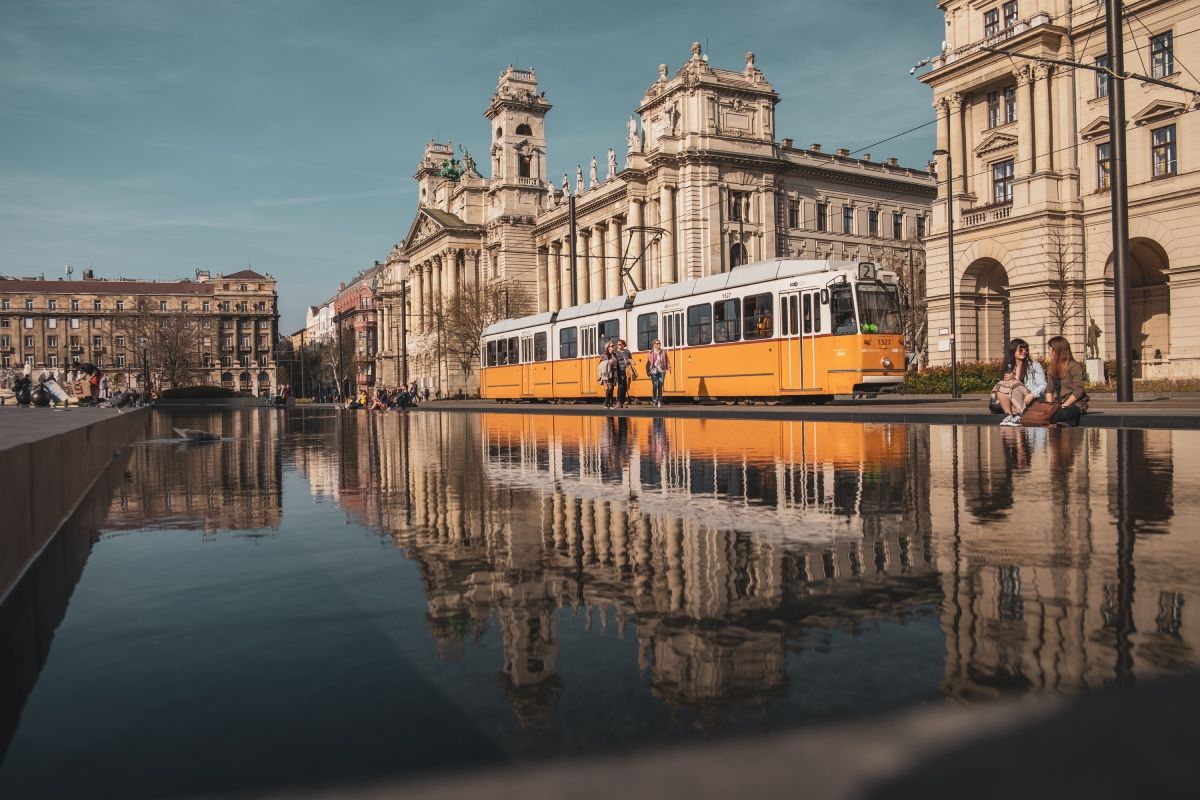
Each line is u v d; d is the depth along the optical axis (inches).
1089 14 1453.0
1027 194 1503.4
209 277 6560.0
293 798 39.6
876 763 31.6
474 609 122.7
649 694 83.3
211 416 1712.6
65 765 66.7
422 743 70.6
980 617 111.5
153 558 169.3
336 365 5157.5
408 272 4586.6
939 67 1674.5
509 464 377.7
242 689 86.7
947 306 1654.8
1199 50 1332.4
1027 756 30.7
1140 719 34.4
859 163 2859.3
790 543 171.9
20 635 111.0
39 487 185.0
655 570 148.5
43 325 5807.1
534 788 33.4
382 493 279.1
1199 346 1343.5
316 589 138.3
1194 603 117.7
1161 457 351.9
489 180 3732.8
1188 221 1353.3
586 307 1423.5
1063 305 1454.2
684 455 399.9
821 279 990.4
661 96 2583.7
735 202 2576.3
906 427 609.3
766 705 79.1
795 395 1021.2
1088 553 156.1
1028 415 590.2
